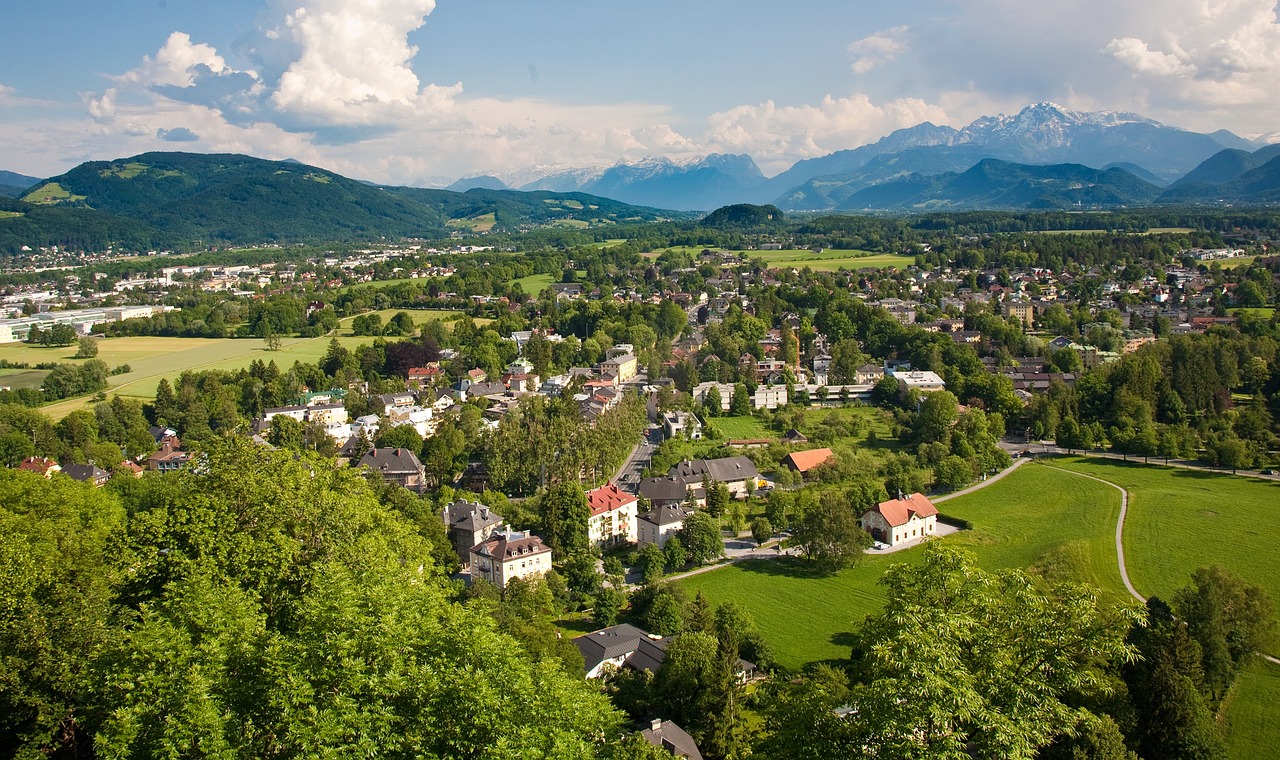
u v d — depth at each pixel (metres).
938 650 46.19
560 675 60.25
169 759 46.84
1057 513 188.62
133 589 78.88
